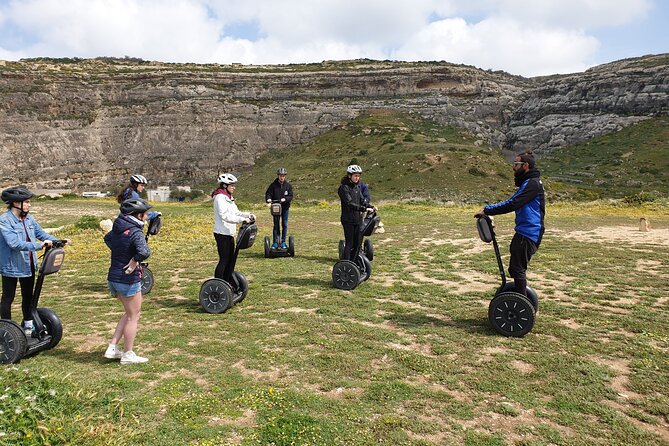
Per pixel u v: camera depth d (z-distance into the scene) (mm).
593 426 4090
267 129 117500
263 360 5488
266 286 9273
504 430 4047
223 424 4090
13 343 5453
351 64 152000
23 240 5676
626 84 123062
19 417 3668
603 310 7266
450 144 98500
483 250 12984
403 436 3912
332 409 4340
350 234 9125
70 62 136750
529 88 154875
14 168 96312
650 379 4902
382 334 6305
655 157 94750
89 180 103188
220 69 134500
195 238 16312
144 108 113562
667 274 9578
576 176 91938
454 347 5840
